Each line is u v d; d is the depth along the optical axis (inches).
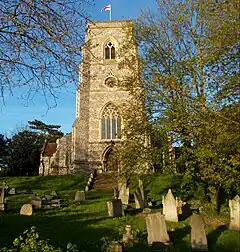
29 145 2260.1
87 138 1649.9
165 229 390.6
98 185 1141.1
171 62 645.3
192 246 373.1
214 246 384.8
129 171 665.0
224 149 473.7
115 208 577.3
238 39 452.4
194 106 542.6
